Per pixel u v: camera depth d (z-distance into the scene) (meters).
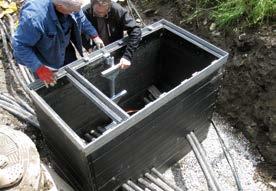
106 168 2.06
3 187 1.85
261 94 2.78
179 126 2.46
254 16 2.87
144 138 2.18
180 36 2.55
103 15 2.54
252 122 2.88
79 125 2.53
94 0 2.43
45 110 2.02
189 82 2.17
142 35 2.54
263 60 2.76
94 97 2.08
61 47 2.46
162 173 2.75
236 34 2.98
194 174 2.75
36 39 2.22
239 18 3.00
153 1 3.75
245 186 2.64
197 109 2.51
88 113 2.50
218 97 3.09
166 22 2.63
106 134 1.84
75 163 2.12
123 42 2.48
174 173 2.76
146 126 2.11
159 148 2.44
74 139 1.84
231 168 2.71
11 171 1.88
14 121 2.95
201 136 2.89
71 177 2.39
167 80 2.97
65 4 2.12
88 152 1.82
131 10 3.77
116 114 1.98
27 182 1.90
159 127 2.24
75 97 2.33
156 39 2.67
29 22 2.15
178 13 3.48
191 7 3.37
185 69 2.73
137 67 2.75
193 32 3.28
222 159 2.81
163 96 2.06
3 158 1.92
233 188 2.63
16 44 2.20
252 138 2.88
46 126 2.22
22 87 3.21
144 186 2.47
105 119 2.65
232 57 2.99
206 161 2.46
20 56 2.22
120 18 2.53
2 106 3.02
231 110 3.03
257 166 2.77
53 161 2.59
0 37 3.61
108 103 2.04
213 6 3.26
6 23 3.68
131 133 2.03
